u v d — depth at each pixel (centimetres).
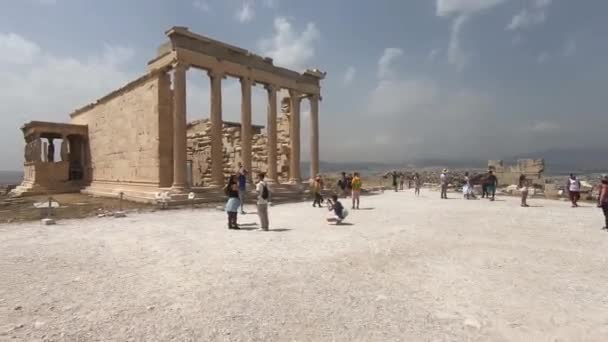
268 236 1221
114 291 674
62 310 584
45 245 1069
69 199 2561
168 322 539
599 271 825
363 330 519
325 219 1647
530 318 564
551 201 2648
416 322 546
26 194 3034
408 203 2445
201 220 1594
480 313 581
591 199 2714
